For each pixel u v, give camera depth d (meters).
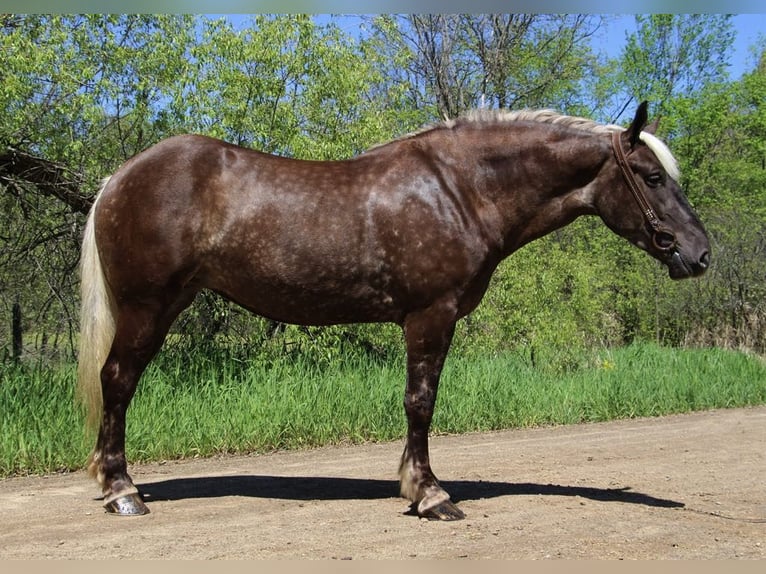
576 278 14.12
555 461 7.27
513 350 13.20
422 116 20.83
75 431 6.93
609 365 13.03
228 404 8.30
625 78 25.56
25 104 9.52
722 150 24.20
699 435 9.15
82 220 10.83
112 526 4.65
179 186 4.98
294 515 4.94
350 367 10.02
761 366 14.67
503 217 5.19
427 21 23.23
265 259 5.01
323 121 11.59
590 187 5.23
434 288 4.97
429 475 4.97
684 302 18.95
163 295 5.06
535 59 23.88
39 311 11.47
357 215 5.00
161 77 10.45
